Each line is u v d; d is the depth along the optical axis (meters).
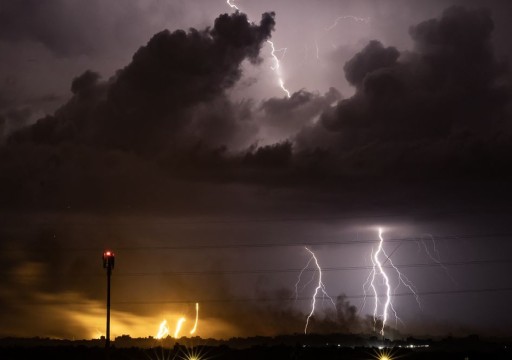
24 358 79.62
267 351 89.19
